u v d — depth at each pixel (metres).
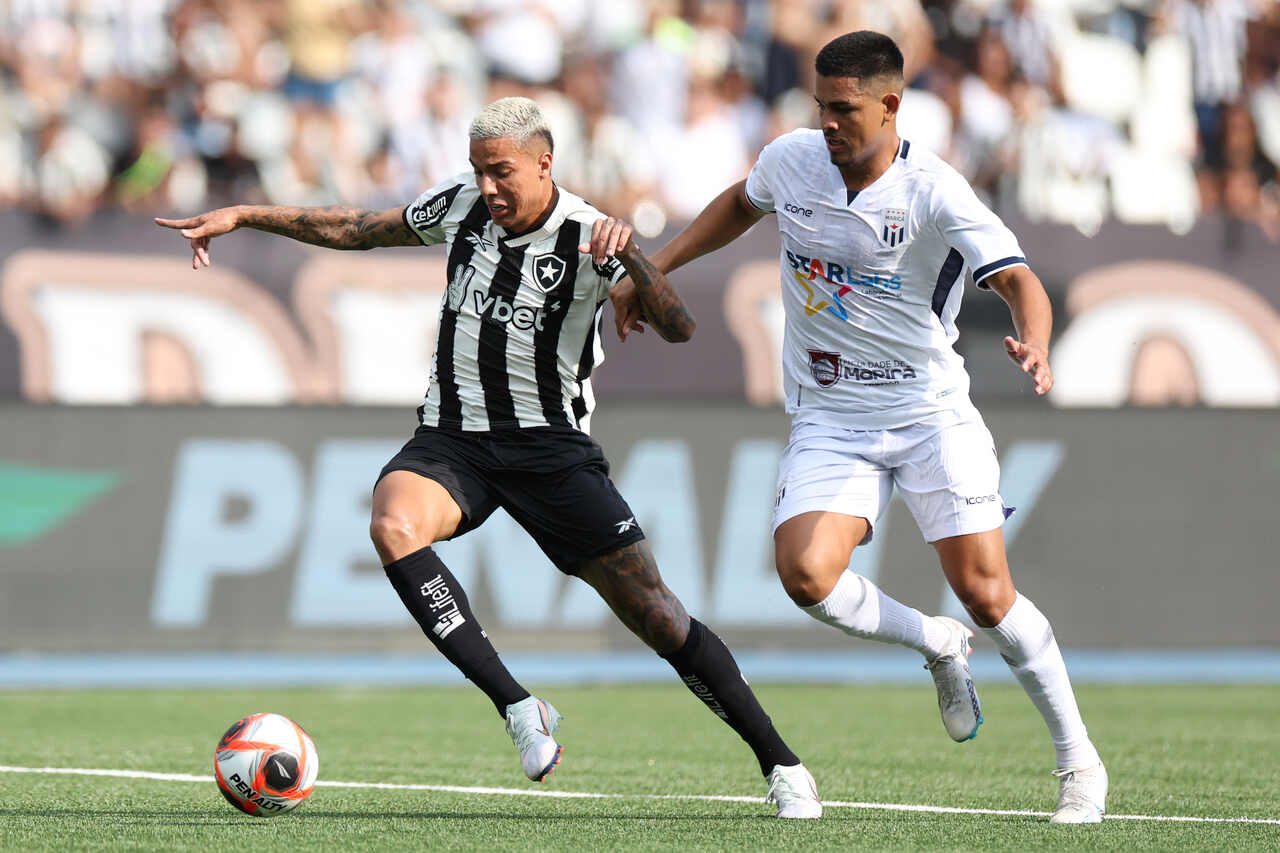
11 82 43.97
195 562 39.56
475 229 16.34
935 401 16.58
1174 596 42.53
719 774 21.19
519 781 20.22
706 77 48.12
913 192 15.99
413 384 40.72
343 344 40.38
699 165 47.34
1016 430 41.88
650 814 16.77
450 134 46.44
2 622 38.59
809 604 16.36
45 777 20.02
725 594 41.31
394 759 22.83
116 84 44.56
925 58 47.75
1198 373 42.84
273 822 15.75
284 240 40.31
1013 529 41.94
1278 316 43.09
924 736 26.64
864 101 15.60
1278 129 49.66
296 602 39.94
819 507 16.50
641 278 15.52
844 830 15.43
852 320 16.52
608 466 16.72
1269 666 39.97
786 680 37.09
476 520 16.44
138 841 14.35
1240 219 43.22
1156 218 48.34
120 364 39.34
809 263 16.58
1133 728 27.92
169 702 31.31
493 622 40.25
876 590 16.92
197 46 45.19
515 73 47.34
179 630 39.44
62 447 38.88
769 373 41.53
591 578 16.45
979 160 47.25
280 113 45.38
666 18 48.31
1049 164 47.69
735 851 13.98
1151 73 49.22
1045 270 42.31
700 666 16.11
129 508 39.28
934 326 16.53
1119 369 42.50
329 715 29.38
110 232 39.44
